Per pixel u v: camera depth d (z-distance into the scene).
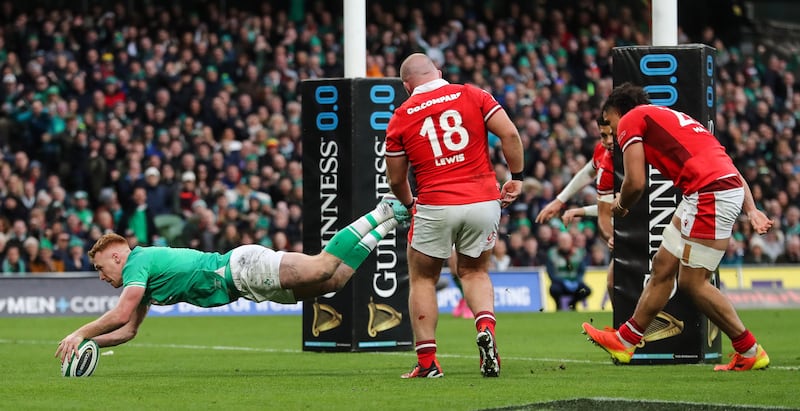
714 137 26.41
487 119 24.23
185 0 79.75
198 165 65.00
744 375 24.98
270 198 64.50
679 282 25.75
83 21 74.62
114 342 25.77
